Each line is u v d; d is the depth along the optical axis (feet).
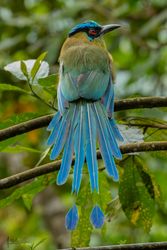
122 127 33.22
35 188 34.60
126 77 64.85
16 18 64.49
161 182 58.75
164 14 60.95
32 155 57.98
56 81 34.30
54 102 33.99
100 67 35.06
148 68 60.18
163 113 41.34
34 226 58.44
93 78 34.19
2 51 63.10
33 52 62.90
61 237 57.67
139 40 64.18
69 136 31.78
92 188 29.89
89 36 37.91
